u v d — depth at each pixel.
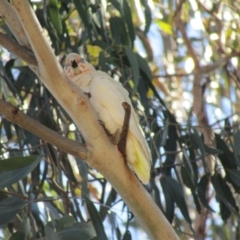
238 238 11.22
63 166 10.24
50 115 10.25
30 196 10.33
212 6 16.06
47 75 7.02
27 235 8.34
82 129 7.28
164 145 10.35
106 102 8.28
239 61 15.48
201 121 14.41
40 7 11.17
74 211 9.88
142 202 7.36
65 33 10.81
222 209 10.02
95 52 13.43
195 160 10.00
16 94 10.48
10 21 7.30
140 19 13.84
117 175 7.34
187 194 15.77
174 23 16.67
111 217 9.31
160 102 10.63
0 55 10.43
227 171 9.80
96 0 10.66
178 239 7.35
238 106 14.71
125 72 10.50
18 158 7.84
